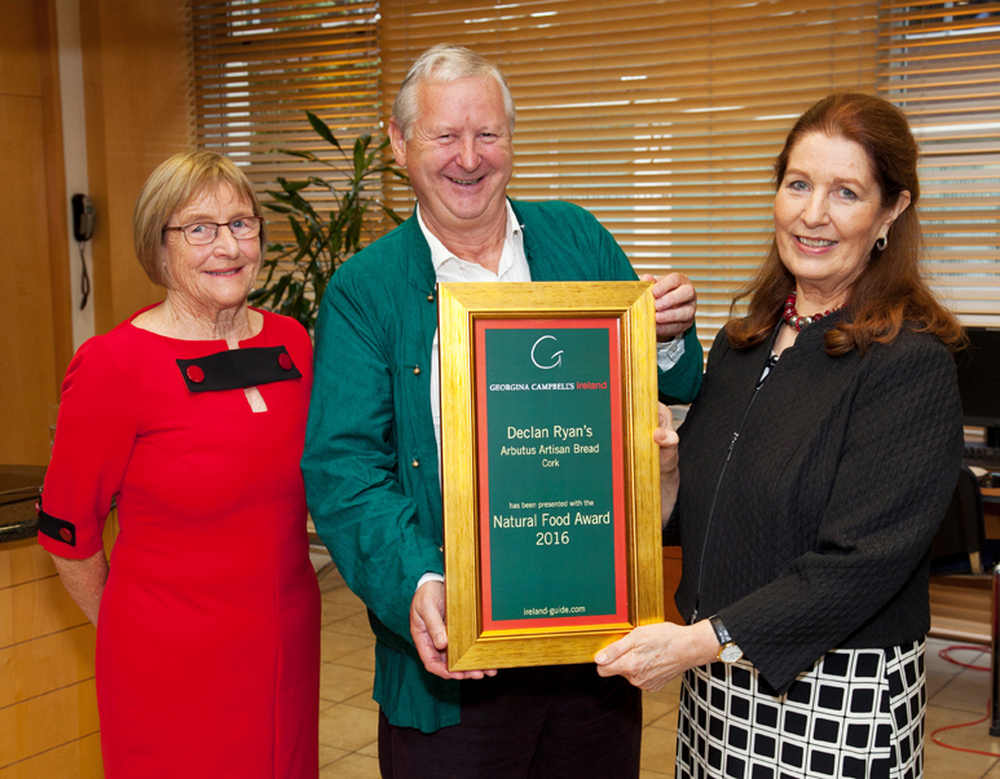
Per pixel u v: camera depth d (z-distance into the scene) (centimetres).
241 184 185
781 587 138
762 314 166
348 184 567
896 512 136
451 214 162
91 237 575
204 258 180
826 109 147
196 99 600
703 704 158
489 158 158
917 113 435
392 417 165
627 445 146
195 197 179
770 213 473
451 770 167
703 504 158
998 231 422
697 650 137
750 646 136
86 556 189
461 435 140
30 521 245
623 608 146
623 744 180
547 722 173
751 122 475
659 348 167
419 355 163
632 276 183
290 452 188
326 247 494
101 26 556
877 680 143
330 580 531
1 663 246
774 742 148
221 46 591
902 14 437
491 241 170
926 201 434
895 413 139
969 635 421
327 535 158
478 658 141
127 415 178
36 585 252
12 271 552
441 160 157
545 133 514
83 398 177
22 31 548
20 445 561
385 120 553
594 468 146
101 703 187
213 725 184
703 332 493
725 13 473
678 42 484
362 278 167
